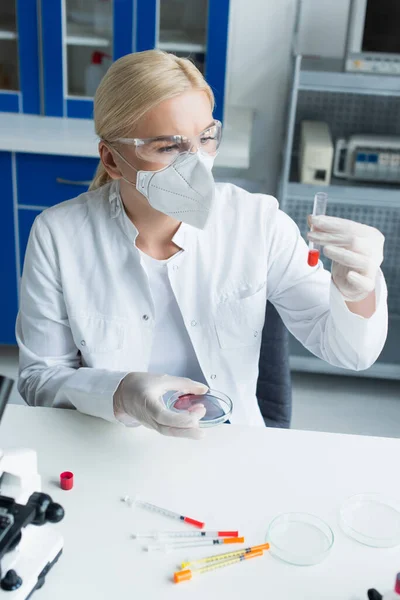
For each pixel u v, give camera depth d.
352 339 1.40
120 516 1.10
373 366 2.91
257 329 1.56
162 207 1.36
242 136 2.76
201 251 1.51
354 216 3.21
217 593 0.97
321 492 1.16
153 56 1.32
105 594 0.96
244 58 3.04
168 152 1.33
